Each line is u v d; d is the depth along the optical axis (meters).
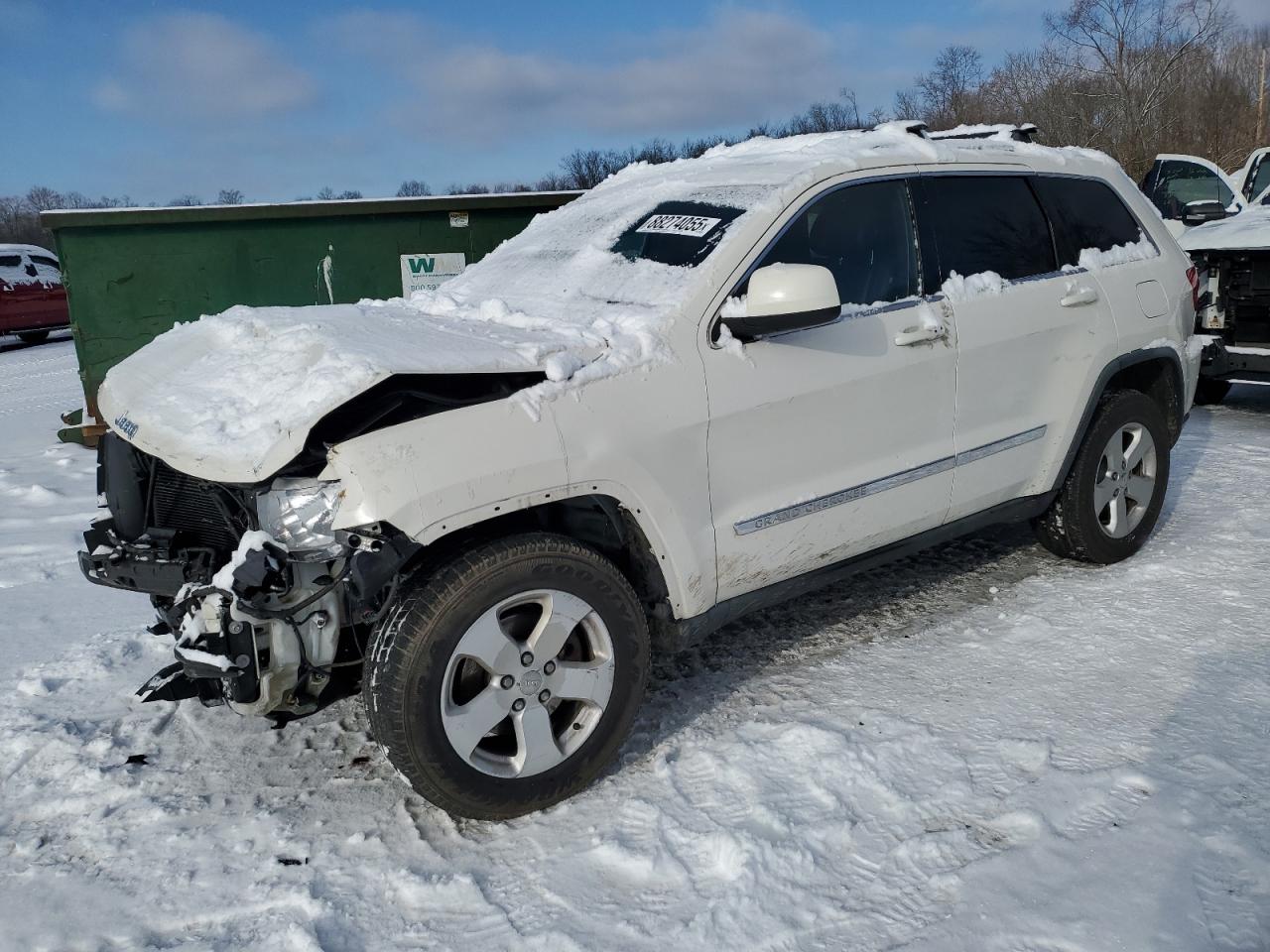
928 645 4.02
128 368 3.56
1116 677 3.62
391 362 2.80
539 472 2.88
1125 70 25.81
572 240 4.15
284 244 8.84
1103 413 4.53
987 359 3.99
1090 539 4.58
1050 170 4.49
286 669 2.87
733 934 2.48
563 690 3.03
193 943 2.57
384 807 3.14
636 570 3.30
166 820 3.11
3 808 3.21
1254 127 27.30
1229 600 4.21
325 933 2.57
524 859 2.84
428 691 2.79
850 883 2.63
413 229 9.04
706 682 3.80
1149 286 4.68
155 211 8.53
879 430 3.69
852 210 3.74
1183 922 2.39
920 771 3.10
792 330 3.16
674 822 2.93
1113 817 2.81
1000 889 2.56
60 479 7.81
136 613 4.82
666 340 3.22
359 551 2.69
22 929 2.65
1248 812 2.78
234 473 2.70
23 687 3.97
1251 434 7.18
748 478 3.37
